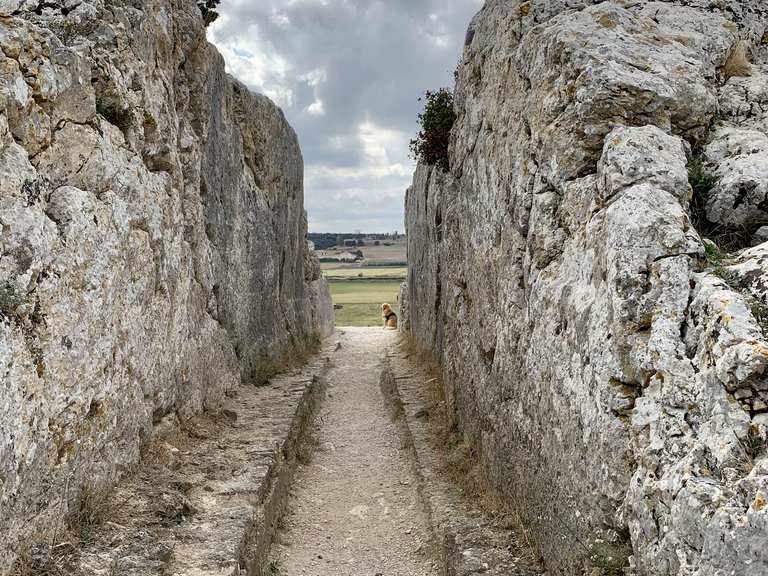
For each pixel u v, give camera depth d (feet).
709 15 23.22
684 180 16.11
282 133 54.03
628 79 18.03
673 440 12.42
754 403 11.36
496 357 23.62
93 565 15.80
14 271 14.96
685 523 11.11
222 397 34.40
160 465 22.97
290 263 59.11
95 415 18.97
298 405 35.88
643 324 14.05
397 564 22.58
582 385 15.60
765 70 23.30
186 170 29.55
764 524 9.62
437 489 25.61
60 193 17.83
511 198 22.58
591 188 17.33
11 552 14.32
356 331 99.30
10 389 14.35
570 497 15.72
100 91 21.38
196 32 31.14
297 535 24.98
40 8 21.16
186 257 28.35
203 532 19.38
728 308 12.39
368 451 34.55
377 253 387.55
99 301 18.95
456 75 35.81
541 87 20.35
